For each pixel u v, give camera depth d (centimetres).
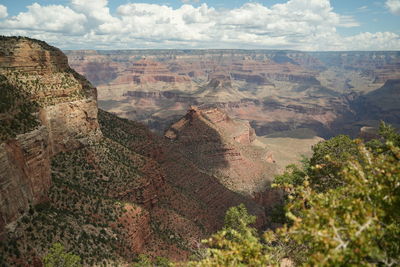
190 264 1689
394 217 1460
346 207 1445
